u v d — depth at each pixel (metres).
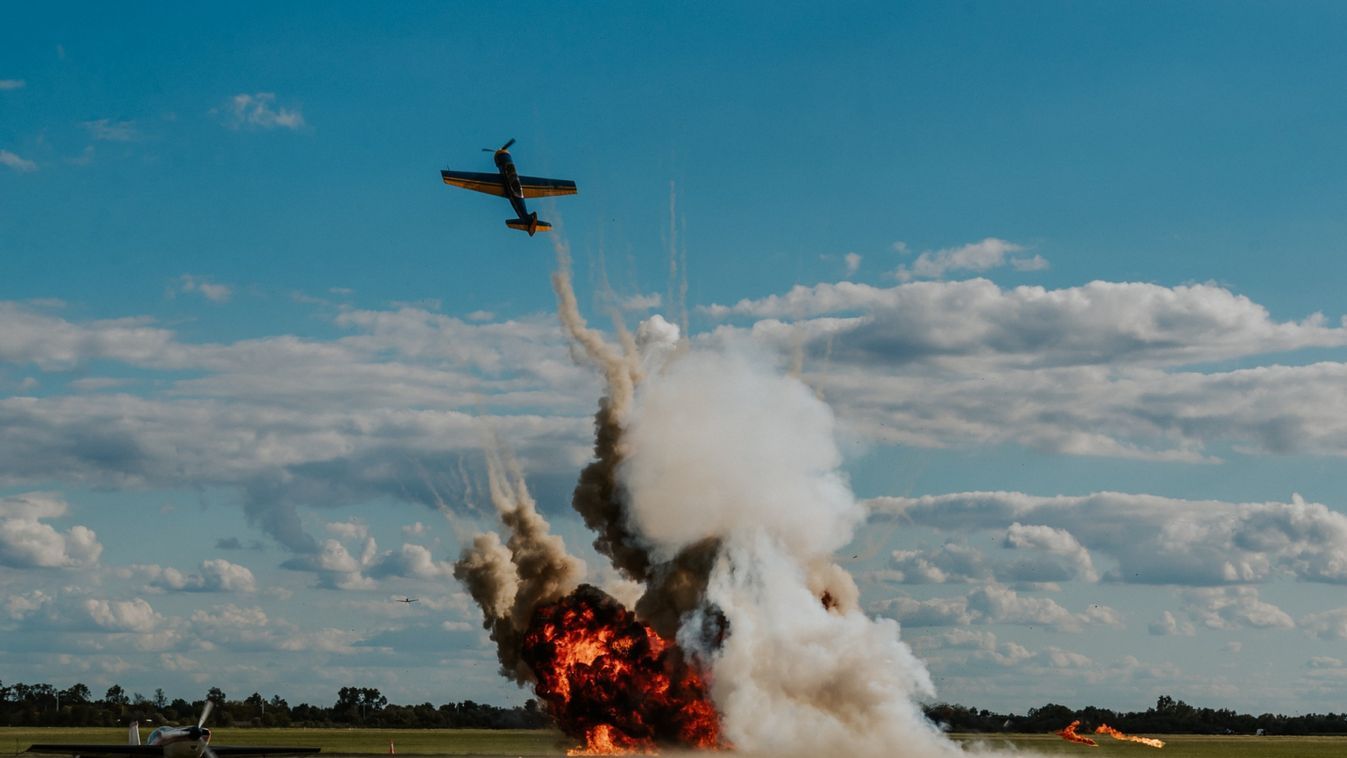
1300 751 167.38
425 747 146.12
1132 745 180.12
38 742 166.88
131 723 98.19
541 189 105.38
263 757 93.62
